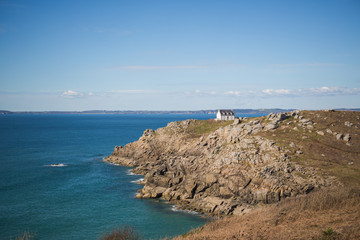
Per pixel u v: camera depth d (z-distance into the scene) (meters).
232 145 76.31
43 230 49.41
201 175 69.19
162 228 50.91
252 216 34.09
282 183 58.00
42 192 71.19
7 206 60.62
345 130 81.06
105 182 82.44
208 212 59.31
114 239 27.19
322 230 23.69
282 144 71.81
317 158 66.06
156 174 78.69
